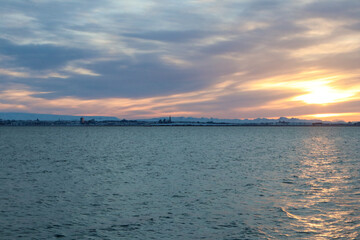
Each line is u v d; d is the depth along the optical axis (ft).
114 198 92.17
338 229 66.33
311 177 126.00
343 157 204.95
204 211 79.30
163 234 64.59
